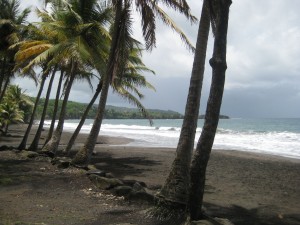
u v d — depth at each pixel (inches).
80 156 553.6
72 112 5698.8
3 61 1001.5
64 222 282.8
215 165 758.5
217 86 267.9
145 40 566.6
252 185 539.5
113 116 6993.1
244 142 1432.1
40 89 865.5
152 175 582.6
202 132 270.8
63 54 603.5
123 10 562.9
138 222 288.2
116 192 379.6
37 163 597.6
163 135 1820.9
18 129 1988.2
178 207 298.7
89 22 666.8
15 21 919.7
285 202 431.2
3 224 263.7
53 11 734.5
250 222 339.0
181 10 520.1
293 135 1820.9
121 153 919.0
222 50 269.4
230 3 272.8
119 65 581.3
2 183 423.8
